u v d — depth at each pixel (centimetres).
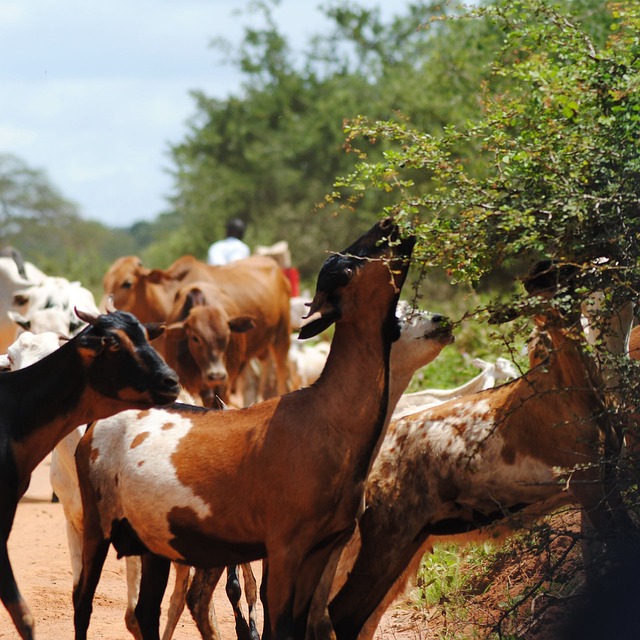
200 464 1014
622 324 1141
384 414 1002
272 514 976
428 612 1323
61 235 12456
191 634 1345
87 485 1094
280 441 980
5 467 1020
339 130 6334
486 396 1147
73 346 1038
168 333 2200
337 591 1165
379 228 1003
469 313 1035
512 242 994
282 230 6406
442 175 1032
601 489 1076
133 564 1216
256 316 2589
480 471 1113
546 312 1041
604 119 993
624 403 1046
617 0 1614
